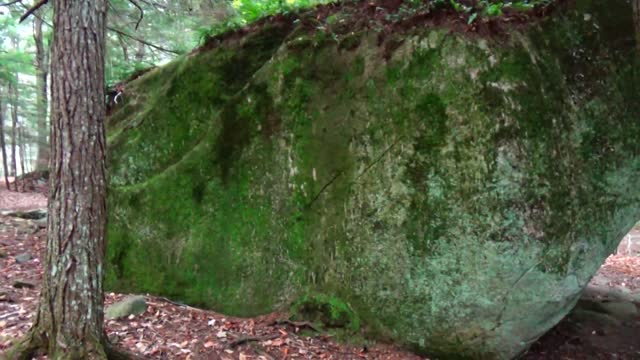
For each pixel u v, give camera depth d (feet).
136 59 43.73
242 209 20.04
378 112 18.07
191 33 43.93
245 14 24.13
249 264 19.45
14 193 55.42
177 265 19.93
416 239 16.85
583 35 17.51
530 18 17.29
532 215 15.88
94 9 11.64
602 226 16.93
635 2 16.10
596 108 17.02
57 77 11.50
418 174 16.97
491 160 15.98
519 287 16.12
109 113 25.08
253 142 20.36
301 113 19.63
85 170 11.66
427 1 18.15
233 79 22.25
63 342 11.59
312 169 19.02
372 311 17.43
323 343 17.19
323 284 18.17
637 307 28.40
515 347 16.92
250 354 15.60
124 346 14.51
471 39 16.85
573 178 16.48
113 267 20.42
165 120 22.77
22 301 17.60
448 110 16.74
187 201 20.65
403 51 17.98
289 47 20.24
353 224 17.84
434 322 16.87
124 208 21.08
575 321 24.75
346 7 20.29
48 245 11.87
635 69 17.46
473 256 16.19
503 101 16.12
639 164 17.26
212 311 19.02
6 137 74.18
